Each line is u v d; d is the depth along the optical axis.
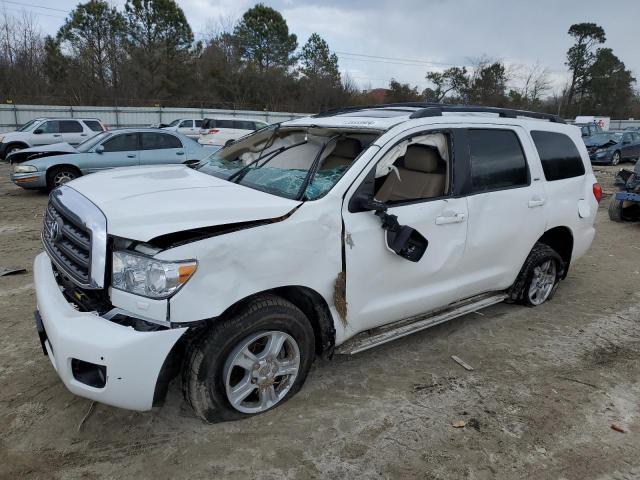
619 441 3.04
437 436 3.00
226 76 50.38
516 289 4.74
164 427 2.97
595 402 3.45
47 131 19.27
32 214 9.24
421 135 3.56
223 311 2.63
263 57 55.28
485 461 2.81
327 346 3.26
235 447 2.83
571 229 4.88
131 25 46.03
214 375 2.76
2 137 18.97
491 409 3.31
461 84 58.50
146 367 2.50
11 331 4.12
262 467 2.69
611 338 4.45
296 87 52.88
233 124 22.05
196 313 2.55
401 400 3.36
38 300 2.88
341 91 53.56
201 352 2.71
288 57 56.09
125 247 2.58
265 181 3.41
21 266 5.87
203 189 3.16
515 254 4.37
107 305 2.66
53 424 2.97
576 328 4.63
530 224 4.38
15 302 4.73
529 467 2.78
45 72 43.22
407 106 4.24
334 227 3.05
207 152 12.23
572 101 70.00
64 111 30.12
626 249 7.59
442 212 3.63
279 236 2.81
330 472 2.67
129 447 2.80
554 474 2.74
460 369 3.81
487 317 4.80
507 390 3.55
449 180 3.74
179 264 2.50
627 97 69.12
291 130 3.93
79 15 44.03
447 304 3.99
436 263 3.67
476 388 3.55
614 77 67.31
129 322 2.58
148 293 2.50
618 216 9.38
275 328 2.92
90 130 20.17
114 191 3.06
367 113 4.05
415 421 3.13
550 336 4.44
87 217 2.67
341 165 3.39
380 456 2.81
